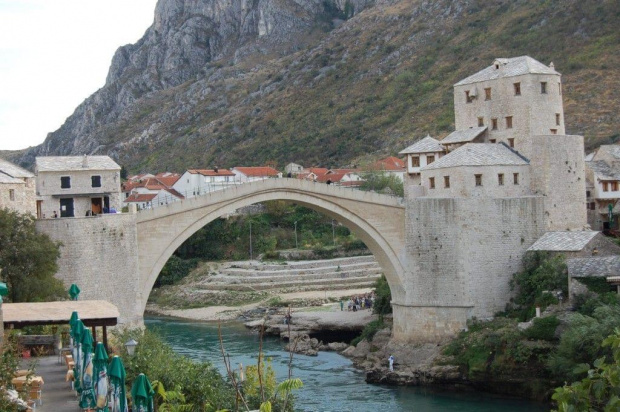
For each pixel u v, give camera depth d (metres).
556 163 92.19
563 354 73.56
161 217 82.00
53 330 58.56
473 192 90.62
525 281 88.12
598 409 29.53
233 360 95.75
